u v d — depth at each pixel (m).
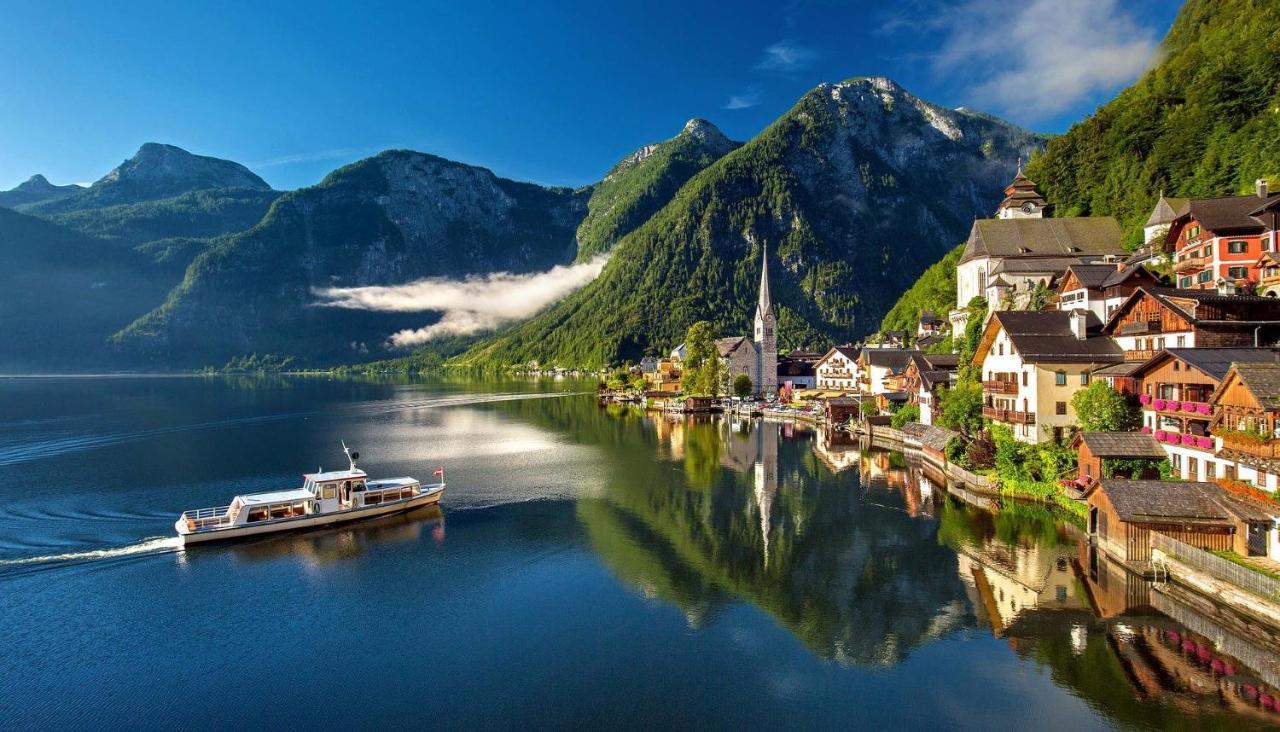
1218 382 52.59
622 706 34.69
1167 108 161.50
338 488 67.88
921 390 114.19
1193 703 33.50
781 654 39.97
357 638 42.50
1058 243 136.50
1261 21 160.88
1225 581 41.50
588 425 151.62
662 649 40.81
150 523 67.19
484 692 36.09
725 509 71.94
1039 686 35.56
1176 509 47.84
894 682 36.53
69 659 39.94
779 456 105.38
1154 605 44.44
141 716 34.16
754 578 51.94
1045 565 51.97
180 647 41.38
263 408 195.12
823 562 54.91
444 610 46.75
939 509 69.31
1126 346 75.00
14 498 77.69
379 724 33.28
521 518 69.31
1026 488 70.69
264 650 40.97
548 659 39.69
